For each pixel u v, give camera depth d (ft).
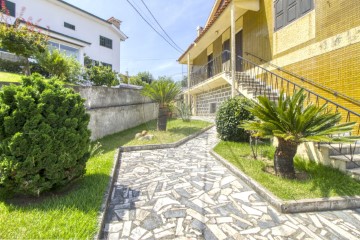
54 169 9.00
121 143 20.98
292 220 8.32
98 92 23.50
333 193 9.79
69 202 8.91
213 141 22.77
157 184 11.72
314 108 10.77
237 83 26.05
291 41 21.62
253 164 13.91
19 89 9.17
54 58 24.77
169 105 29.04
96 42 60.75
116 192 10.75
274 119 11.88
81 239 6.61
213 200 9.85
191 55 50.42
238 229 7.70
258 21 27.73
